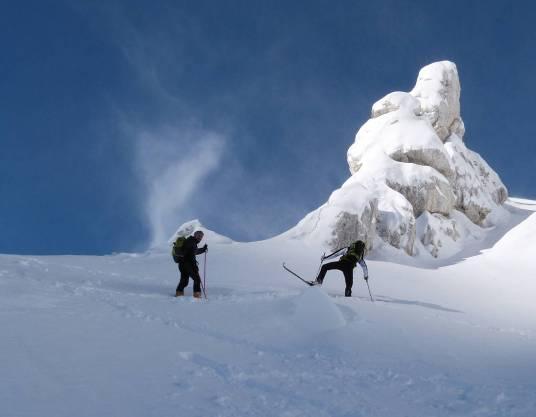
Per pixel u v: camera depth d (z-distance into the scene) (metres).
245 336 6.99
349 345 6.83
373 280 22.00
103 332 6.07
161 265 20.28
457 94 55.94
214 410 3.78
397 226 39.78
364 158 49.03
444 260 40.25
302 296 8.29
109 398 3.83
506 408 4.20
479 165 53.75
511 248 36.19
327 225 34.91
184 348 5.73
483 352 7.13
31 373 4.24
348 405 4.19
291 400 4.23
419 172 45.06
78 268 14.66
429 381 5.13
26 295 7.92
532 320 15.72
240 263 23.30
